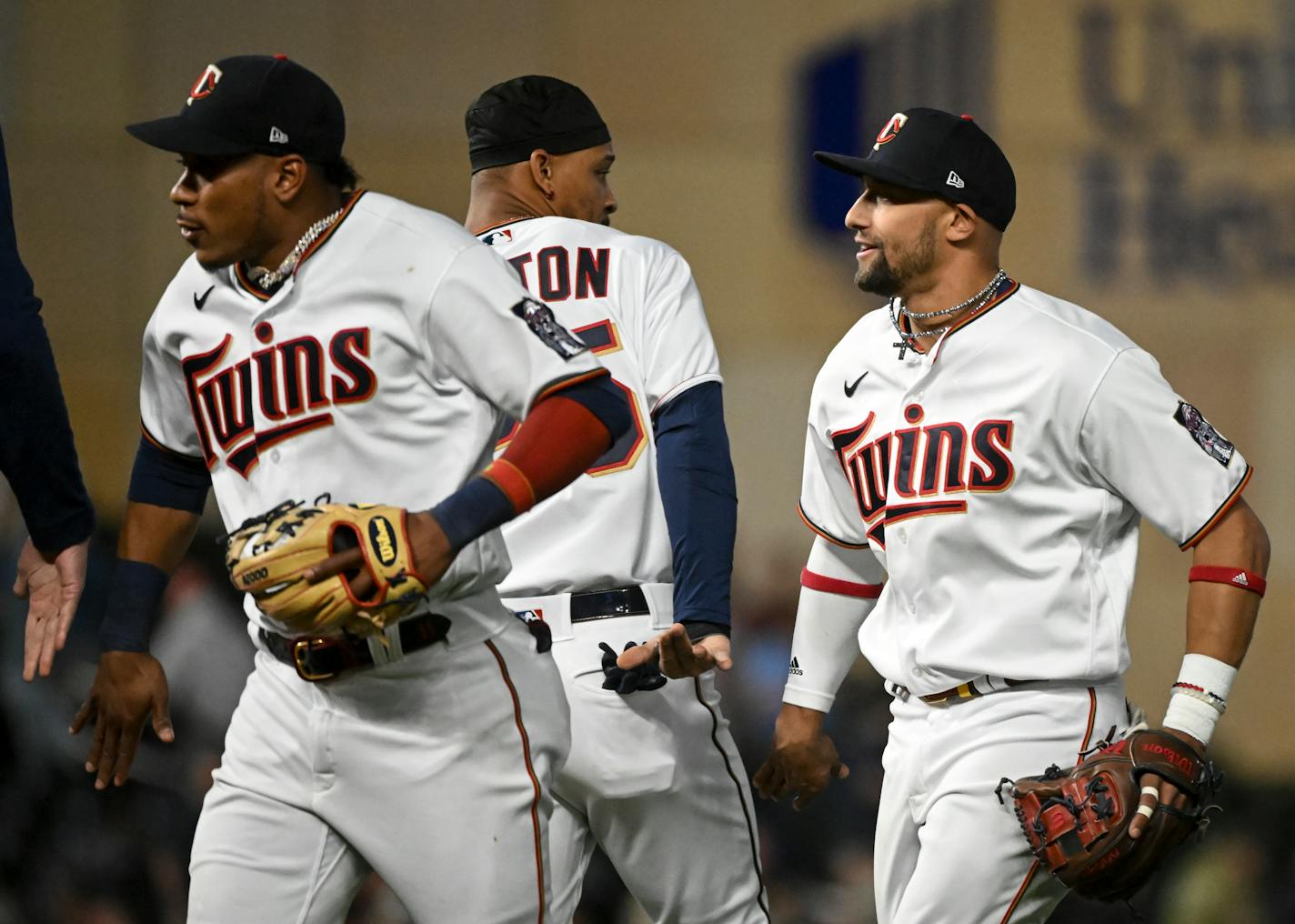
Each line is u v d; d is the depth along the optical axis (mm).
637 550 11469
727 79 44188
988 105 45250
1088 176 45531
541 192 12148
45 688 24188
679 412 11352
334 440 9016
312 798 9352
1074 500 10672
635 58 43812
